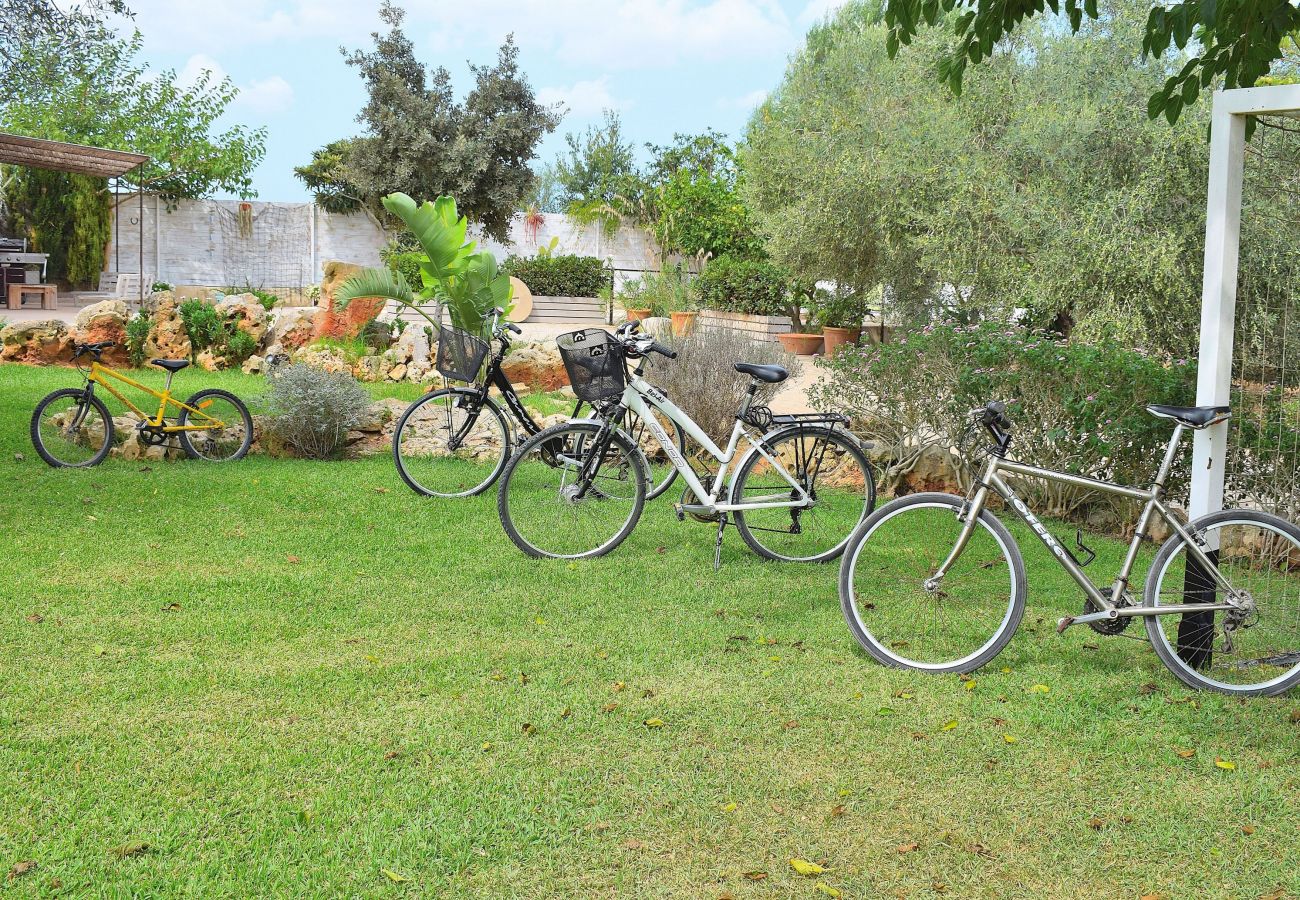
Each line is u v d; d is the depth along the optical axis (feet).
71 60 81.66
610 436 17.53
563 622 14.29
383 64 87.61
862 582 13.48
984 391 21.72
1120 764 10.43
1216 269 12.83
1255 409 16.42
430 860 8.42
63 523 18.69
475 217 90.27
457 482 22.62
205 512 19.90
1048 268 30.22
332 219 89.51
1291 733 11.25
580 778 9.84
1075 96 33.01
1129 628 14.43
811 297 58.59
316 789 9.51
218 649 12.92
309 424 26.14
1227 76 16.34
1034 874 8.50
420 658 12.78
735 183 73.87
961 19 17.44
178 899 7.86
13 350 41.11
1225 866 8.66
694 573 16.83
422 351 41.73
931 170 38.34
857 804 9.51
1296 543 12.41
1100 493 20.92
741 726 11.07
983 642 13.03
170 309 42.63
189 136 85.66
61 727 10.60
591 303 77.00
